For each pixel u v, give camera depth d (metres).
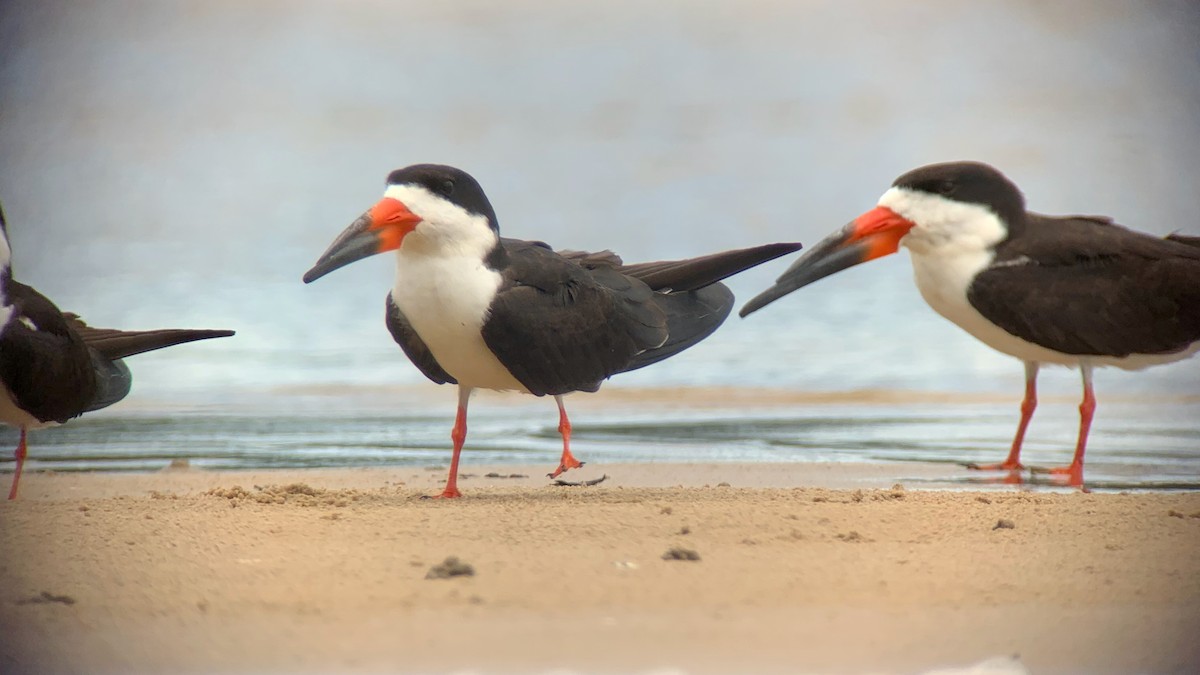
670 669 6.33
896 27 39.62
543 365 10.88
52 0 38.00
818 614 6.98
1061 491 11.33
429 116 36.09
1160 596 7.35
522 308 10.64
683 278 11.92
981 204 11.76
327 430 15.02
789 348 18.97
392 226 10.30
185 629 6.79
